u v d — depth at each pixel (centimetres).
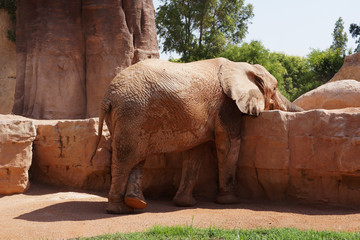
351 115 706
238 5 3628
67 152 959
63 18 1465
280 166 778
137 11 1536
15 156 902
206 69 809
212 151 877
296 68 4531
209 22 3547
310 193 755
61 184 983
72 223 616
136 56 1537
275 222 604
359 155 688
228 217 647
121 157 692
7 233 567
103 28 1466
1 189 891
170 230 528
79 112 1485
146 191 920
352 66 1334
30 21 1477
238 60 3288
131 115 686
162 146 728
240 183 854
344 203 718
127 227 587
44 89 1437
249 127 830
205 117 771
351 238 476
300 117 766
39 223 621
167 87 712
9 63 2091
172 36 3412
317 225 582
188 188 795
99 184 950
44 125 995
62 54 1459
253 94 828
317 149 737
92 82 1478
